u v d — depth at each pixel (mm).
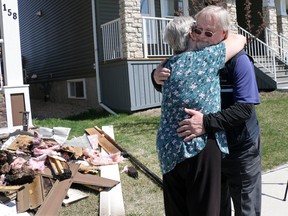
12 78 6945
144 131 7027
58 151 4969
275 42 12836
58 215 3516
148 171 4668
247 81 2203
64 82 13469
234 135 2408
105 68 10328
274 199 3834
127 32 9242
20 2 17641
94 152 5227
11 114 6855
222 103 2324
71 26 12445
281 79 11336
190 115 2088
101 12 10609
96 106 11109
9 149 4926
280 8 13984
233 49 2230
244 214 2516
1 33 6953
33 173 4066
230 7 10969
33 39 16406
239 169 2467
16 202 3684
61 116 10492
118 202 3760
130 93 9102
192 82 2090
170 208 2264
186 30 2213
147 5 11289
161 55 9898
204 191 2072
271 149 5586
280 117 7504
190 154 2061
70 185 4004
